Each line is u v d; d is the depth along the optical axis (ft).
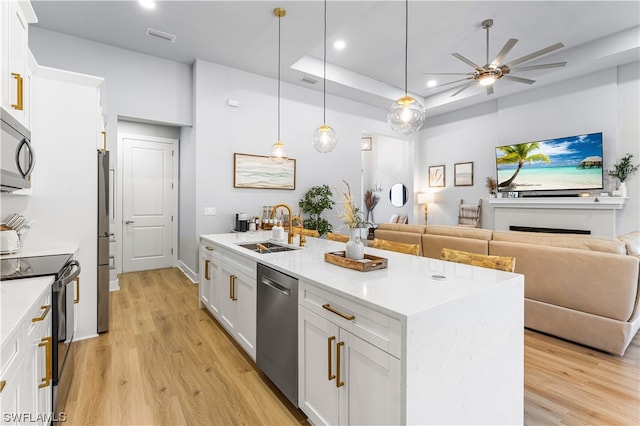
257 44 13.16
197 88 14.57
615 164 15.44
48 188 8.35
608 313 7.88
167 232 17.51
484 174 21.21
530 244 9.32
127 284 14.28
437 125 23.99
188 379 6.93
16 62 6.17
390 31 13.43
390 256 7.27
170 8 10.73
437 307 3.91
